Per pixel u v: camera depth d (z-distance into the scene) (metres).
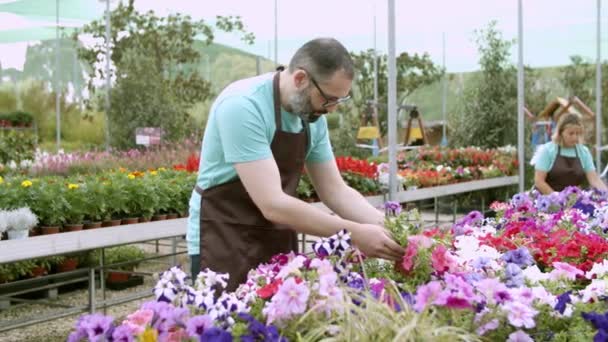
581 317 2.01
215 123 2.65
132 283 7.02
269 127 2.58
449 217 10.93
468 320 1.89
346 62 2.43
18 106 13.93
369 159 10.18
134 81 11.98
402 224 2.50
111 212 5.54
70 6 11.62
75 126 13.45
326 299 1.78
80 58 12.95
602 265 2.66
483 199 10.78
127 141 11.80
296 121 2.70
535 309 2.03
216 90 12.41
